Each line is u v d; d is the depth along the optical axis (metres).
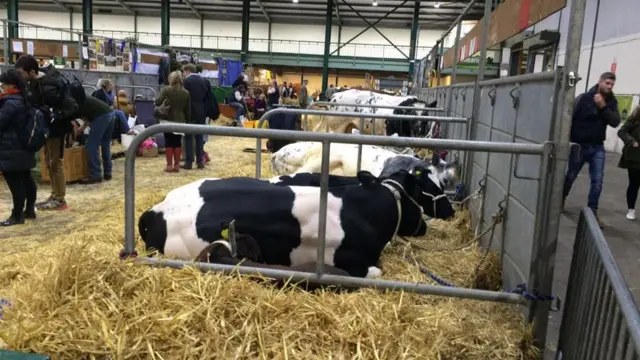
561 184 2.40
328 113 4.96
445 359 2.25
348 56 28.88
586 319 1.87
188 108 7.71
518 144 2.41
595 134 5.48
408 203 3.30
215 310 2.16
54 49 14.09
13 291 2.63
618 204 6.70
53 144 5.10
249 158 9.50
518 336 2.49
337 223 3.04
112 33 30.53
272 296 2.29
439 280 3.11
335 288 2.63
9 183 4.58
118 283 2.31
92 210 5.25
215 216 3.00
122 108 10.78
